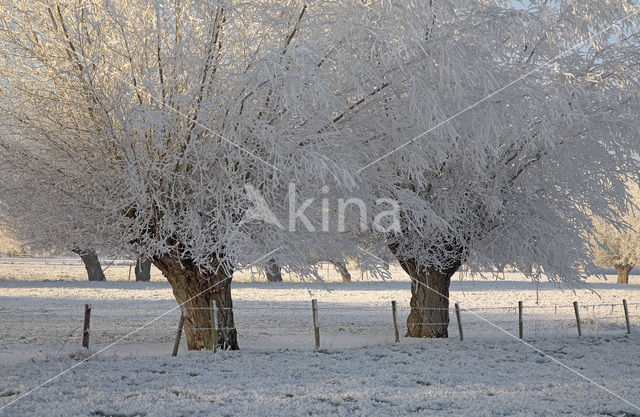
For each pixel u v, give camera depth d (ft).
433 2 38.63
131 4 41.52
